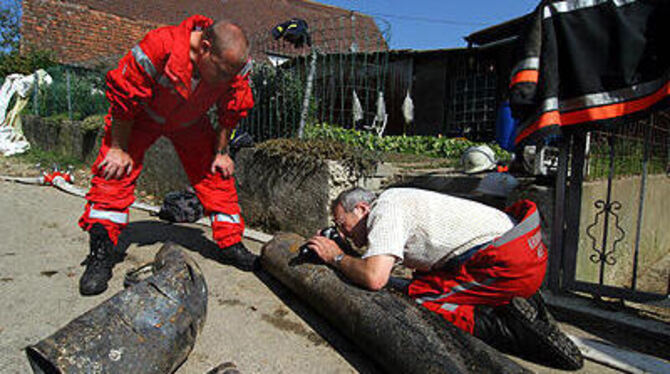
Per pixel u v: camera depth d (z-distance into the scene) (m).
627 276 4.92
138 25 15.92
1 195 5.60
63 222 4.45
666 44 2.35
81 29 14.77
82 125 8.13
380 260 2.03
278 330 2.34
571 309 2.74
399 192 2.20
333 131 4.45
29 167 8.38
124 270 3.10
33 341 2.10
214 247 3.79
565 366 2.03
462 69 10.77
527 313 2.01
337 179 3.73
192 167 3.07
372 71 4.60
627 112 2.49
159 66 2.33
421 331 1.83
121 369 1.62
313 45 4.58
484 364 1.65
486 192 3.50
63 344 1.58
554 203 2.98
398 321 1.91
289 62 4.80
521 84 2.70
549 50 2.61
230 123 2.94
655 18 2.38
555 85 2.61
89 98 9.42
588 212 3.53
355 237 2.36
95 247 2.70
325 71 4.32
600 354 2.16
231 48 2.23
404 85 11.76
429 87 11.39
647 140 2.82
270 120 4.75
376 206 2.18
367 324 1.99
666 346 2.34
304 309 2.61
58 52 14.03
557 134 2.64
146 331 1.74
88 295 2.64
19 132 10.42
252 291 2.84
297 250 2.76
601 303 2.84
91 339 1.62
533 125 2.69
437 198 2.15
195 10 17.47
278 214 4.29
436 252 2.14
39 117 10.63
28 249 3.51
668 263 5.97
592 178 3.70
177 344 1.82
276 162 4.25
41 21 14.34
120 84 2.33
